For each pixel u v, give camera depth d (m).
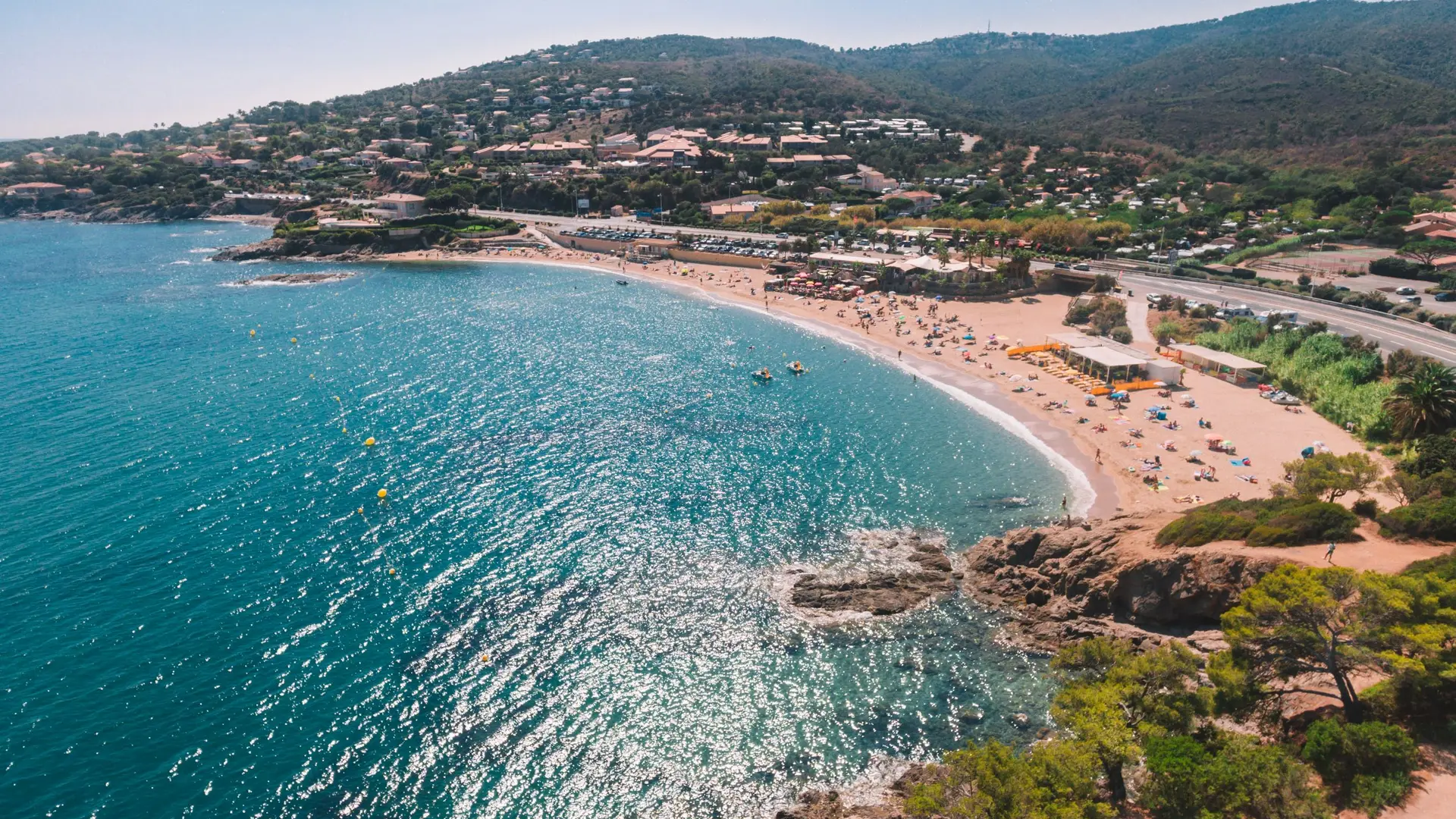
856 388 121.25
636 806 49.50
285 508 82.75
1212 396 109.88
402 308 173.75
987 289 169.00
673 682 59.84
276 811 48.34
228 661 60.31
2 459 93.00
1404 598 43.22
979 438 101.38
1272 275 164.50
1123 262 182.38
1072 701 48.16
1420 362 100.62
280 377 124.62
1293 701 49.28
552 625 65.62
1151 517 73.31
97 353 136.50
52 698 56.12
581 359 135.50
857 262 188.12
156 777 50.16
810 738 54.88
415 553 75.12
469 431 103.56
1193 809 40.91
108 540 75.94
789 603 68.81
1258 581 57.66
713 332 153.62
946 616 67.50
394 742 53.69
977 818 40.28
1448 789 39.06
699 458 96.25
